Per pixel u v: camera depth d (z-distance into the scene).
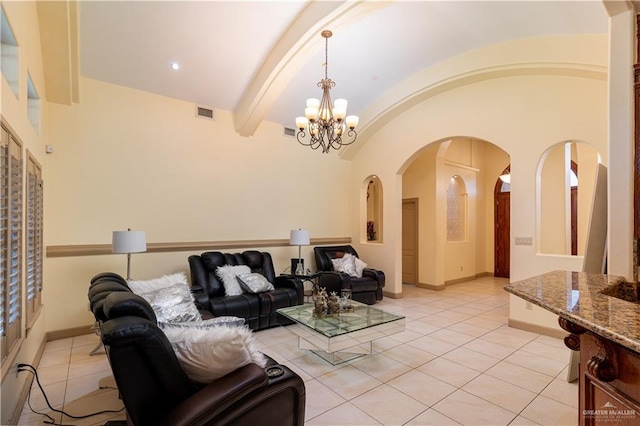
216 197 4.98
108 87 4.12
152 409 1.37
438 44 4.27
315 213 6.21
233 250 5.09
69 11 3.04
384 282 5.59
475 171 7.98
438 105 5.14
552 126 3.99
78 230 3.88
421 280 6.87
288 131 5.85
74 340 3.69
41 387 2.53
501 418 2.21
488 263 8.28
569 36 3.71
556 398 2.46
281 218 5.72
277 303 4.09
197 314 3.05
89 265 3.93
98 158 4.03
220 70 4.33
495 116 4.50
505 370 2.93
